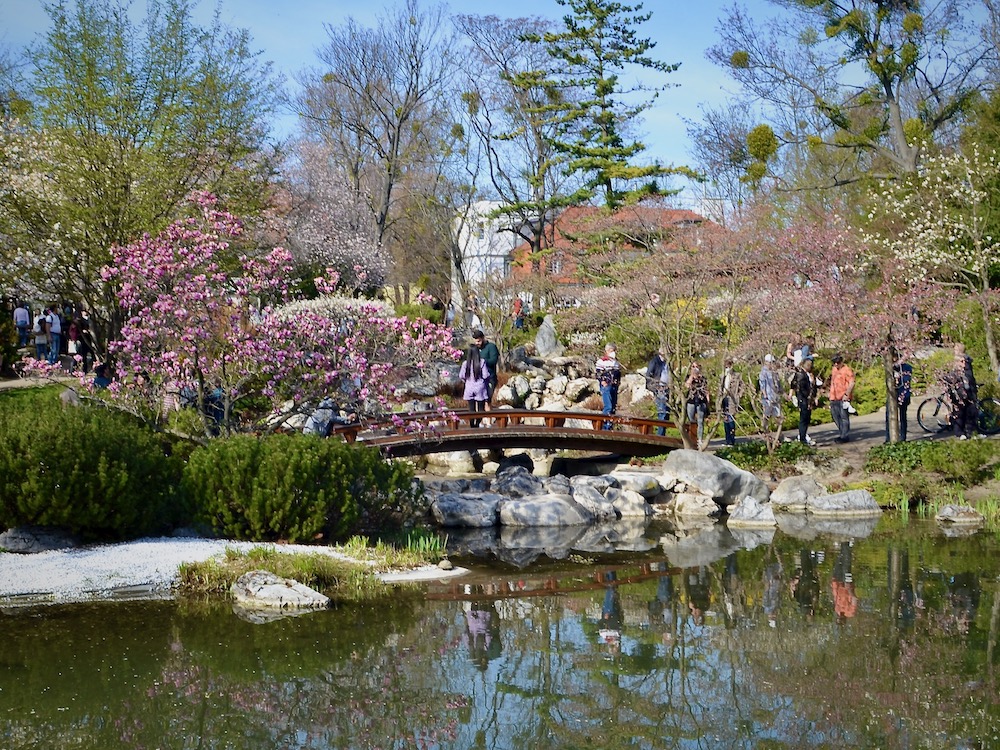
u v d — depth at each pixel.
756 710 7.82
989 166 24.45
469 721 7.57
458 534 15.84
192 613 10.16
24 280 23.20
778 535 15.76
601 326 30.06
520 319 34.88
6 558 11.44
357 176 48.12
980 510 17.31
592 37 38.66
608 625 10.20
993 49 32.25
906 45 31.58
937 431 21.92
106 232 22.09
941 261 22.03
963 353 19.95
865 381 26.70
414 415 16.31
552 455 22.33
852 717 7.61
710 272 21.92
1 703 7.68
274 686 8.22
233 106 23.69
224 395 15.22
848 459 20.25
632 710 7.81
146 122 23.00
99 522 12.13
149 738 7.09
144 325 14.63
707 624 10.24
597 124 39.53
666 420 21.91
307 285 34.31
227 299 14.66
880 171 34.72
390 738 7.22
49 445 11.91
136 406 14.79
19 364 24.22
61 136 22.44
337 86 48.06
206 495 12.90
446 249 43.75
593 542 15.16
